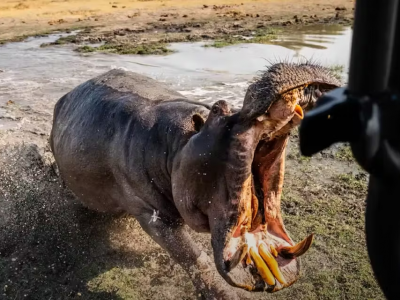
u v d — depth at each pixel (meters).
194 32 20.27
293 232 5.95
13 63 15.31
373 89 1.24
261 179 3.89
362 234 5.88
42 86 12.45
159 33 20.34
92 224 6.18
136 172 4.77
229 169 3.60
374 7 1.16
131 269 5.40
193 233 5.86
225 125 3.62
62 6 27.50
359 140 1.27
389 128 1.26
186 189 4.03
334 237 5.84
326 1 28.45
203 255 4.63
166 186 4.62
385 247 1.44
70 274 5.36
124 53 16.42
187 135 4.31
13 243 5.88
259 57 15.23
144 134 4.71
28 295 5.05
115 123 5.05
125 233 6.02
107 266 5.47
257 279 3.73
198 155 3.81
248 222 3.76
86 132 5.33
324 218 6.26
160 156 4.53
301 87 3.23
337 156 8.03
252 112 3.27
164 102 4.94
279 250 3.90
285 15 24.11
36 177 7.04
